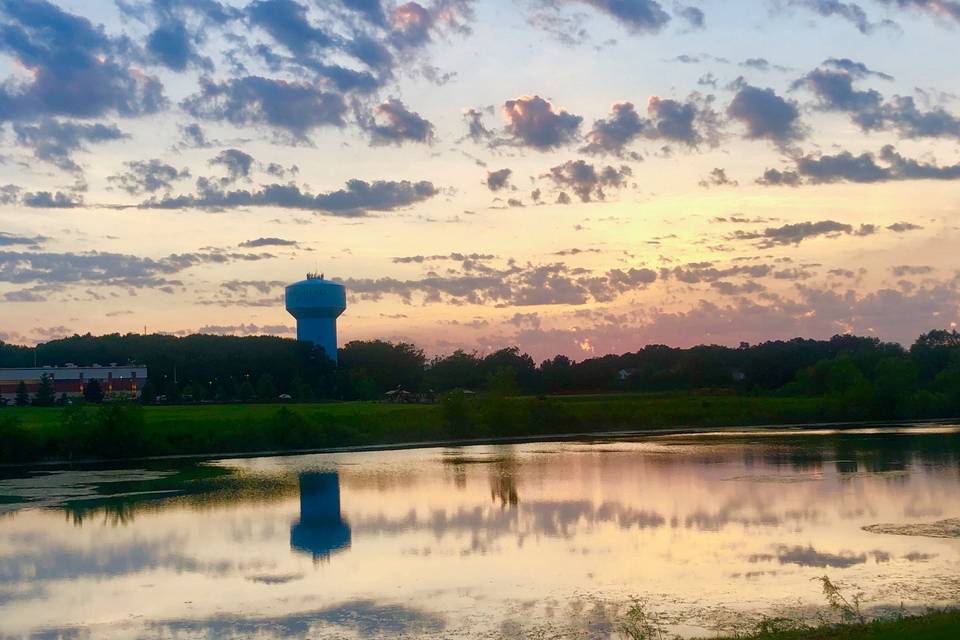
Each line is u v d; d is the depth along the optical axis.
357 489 88.31
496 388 173.00
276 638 40.19
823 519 64.06
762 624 38.97
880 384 186.62
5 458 121.94
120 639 40.81
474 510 72.62
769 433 154.25
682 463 104.88
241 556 57.09
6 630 42.41
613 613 42.06
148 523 70.12
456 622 41.47
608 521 65.50
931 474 88.06
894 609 41.25
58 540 63.44
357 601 45.59
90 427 126.94
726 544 56.28
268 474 103.69
